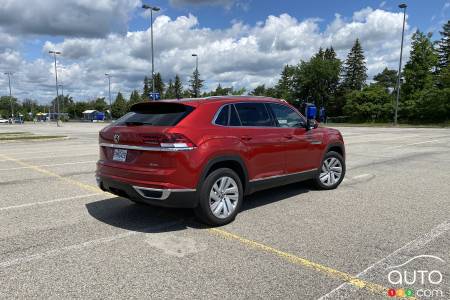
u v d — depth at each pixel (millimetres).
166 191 4668
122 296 3283
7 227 5117
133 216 5637
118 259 4059
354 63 80188
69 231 4961
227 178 5227
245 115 5660
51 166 10688
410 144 17172
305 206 6172
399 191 7262
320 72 79688
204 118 5098
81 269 3812
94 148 16391
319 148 6945
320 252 4238
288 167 6242
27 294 3316
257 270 3787
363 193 7086
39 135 26797
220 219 5133
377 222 5301
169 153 4664
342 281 3564
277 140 5961
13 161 11906
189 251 4281
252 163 5559
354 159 11883
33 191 7336
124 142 5070
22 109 147375
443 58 58906
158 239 4672
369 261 4000
